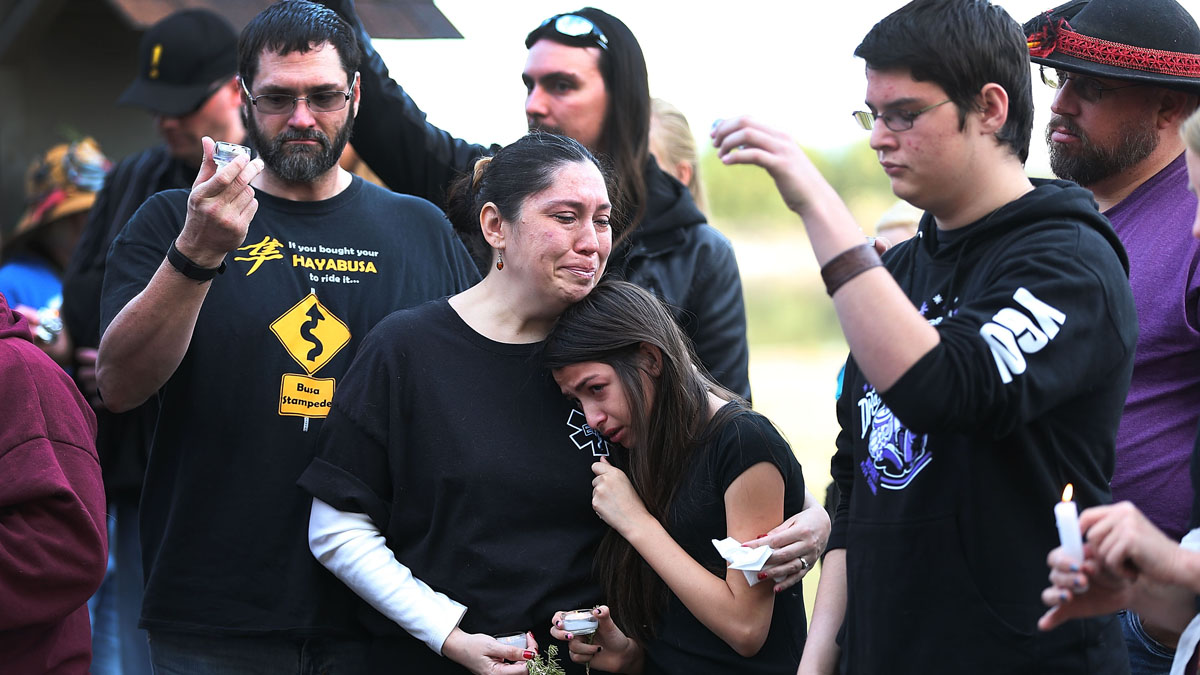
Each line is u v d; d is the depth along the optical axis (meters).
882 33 4.64
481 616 5.83
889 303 4.31
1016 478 4.61
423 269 6.86
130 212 8.61
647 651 6.06
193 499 6.33
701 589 5.70
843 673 5.12
